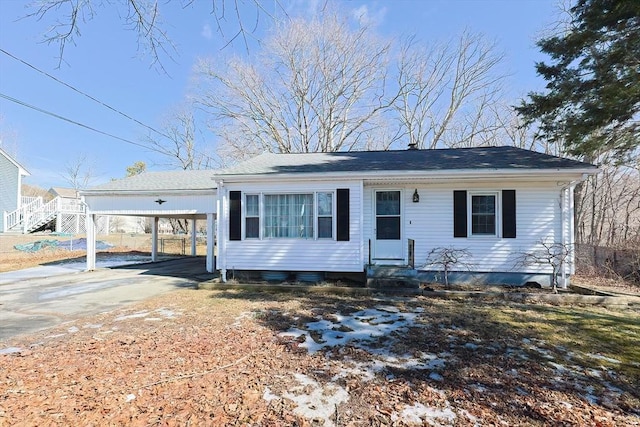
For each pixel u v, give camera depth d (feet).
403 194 28.81
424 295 24.77
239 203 29.25
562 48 30.45
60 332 16.61
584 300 22.65
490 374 11.69
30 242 60.18
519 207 27.12
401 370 12.00
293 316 19.25
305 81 73.51
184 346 14.34
